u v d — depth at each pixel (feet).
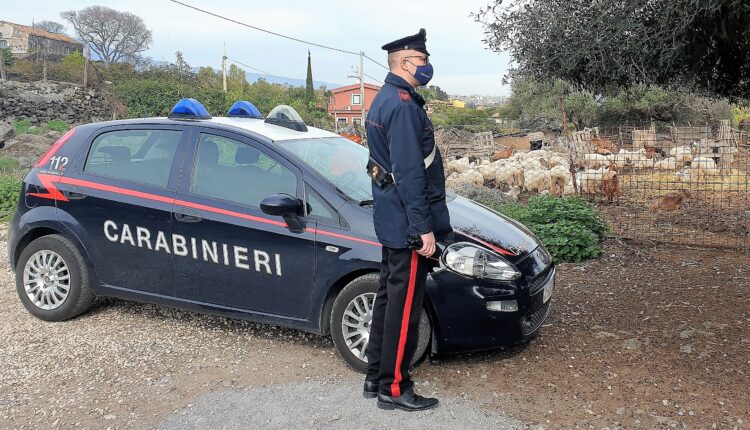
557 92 38.58
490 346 13.65
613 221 31.63
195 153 15.85
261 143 15.34
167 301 15.87
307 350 15.17
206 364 14.39
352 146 17.38
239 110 17.81
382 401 12.25
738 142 41.81
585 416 11.91
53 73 107.24
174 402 12.67
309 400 12.69
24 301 17.02
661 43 16.34
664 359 14.38
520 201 41.98
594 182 39.22
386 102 11.42
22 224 16.99
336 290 14.25
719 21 17.56
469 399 12.64
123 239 16.05
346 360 14.02
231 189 15.29
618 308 18.03
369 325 13.69
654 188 43.01
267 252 14.55
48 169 17.10
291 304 14.52
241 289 14.97
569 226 24.26
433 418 11.91
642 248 25.49
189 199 15.47
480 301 13.35
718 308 17.74
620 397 12.60
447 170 54.29
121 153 16.66
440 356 14.67
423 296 12.21
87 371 14.05
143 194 15.92
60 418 12.07
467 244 13.69
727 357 14.39
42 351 15.10
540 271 14.46
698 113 91.15
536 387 13.11
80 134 17.29
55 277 16.74
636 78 18.10
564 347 15.19
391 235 11.59
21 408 12.46
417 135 11.23
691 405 12.21
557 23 18.10
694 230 29.14
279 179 14.94
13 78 101.86
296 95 224.94
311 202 14.48
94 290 16.61
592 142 60.34
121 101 104.06
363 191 14.97
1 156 58.95
